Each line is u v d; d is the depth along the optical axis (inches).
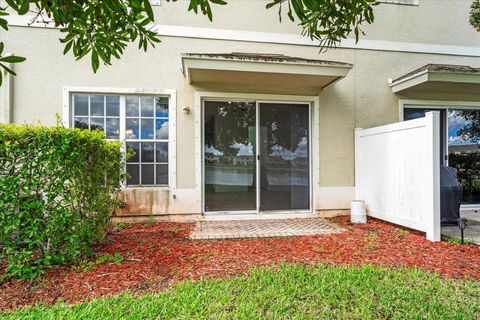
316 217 249.0
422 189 180.4
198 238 179.9
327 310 93.7
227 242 171.9
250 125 247.3
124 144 232.4
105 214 162.1
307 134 255.4
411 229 202.8
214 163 243.6
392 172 208.5
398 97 265.7
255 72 209.9
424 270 127.1
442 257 144.6
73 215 132.6
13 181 116.9
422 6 271.7
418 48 270.1
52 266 128.0
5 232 114.2
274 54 248.7
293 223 224.8
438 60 274.1
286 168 251.6
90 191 146.6
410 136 190.7
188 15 238.5
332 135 255.8
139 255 146.9
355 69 260.1
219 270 127.2
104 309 93.4
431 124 173.3
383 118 263.1
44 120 221.6
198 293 104.0
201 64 201.2
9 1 70.5
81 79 226.1
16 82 218.4
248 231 197.8
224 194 243.9
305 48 255.6
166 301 98.0
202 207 239.8
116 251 153.0
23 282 115.4
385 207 216.7
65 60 224.4
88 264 132.8
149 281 116.4
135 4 81.3
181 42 238.1
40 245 125.4
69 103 225.9
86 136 139.4
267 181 248.7
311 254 148.3
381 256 145.7
